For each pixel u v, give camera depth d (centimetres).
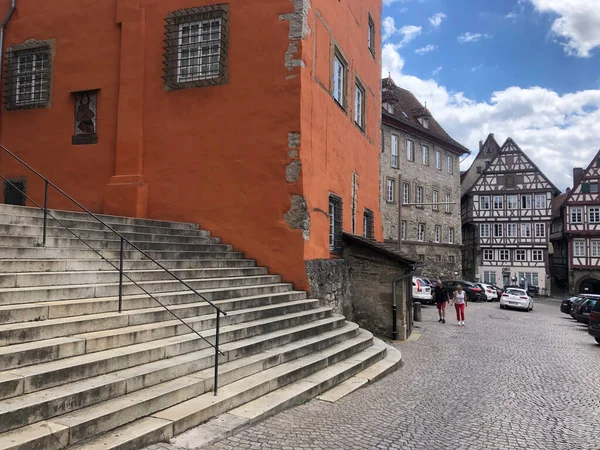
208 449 448
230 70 1138
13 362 436
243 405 565
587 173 4825
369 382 786
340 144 1396
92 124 1247
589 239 4794
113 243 798
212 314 729
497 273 4931
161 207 1164
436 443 525
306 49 1120
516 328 1861
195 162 1148
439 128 4478
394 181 3725
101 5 1262
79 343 498
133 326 598
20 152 1295
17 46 1321
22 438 361
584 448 528
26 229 702
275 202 1084
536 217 4794
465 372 939
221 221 1119
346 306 1353
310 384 673
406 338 1405
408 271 1445
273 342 744
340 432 535
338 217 1394
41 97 1298
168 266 837
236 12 1142
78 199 1227
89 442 400
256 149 1106
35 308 516
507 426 600
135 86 1204
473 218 5038
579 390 824
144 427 439
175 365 546
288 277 1063
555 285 5428
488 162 5106
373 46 1900
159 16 1201
